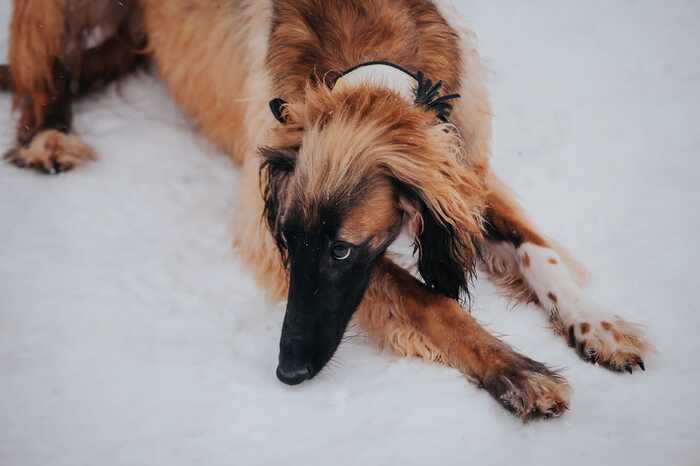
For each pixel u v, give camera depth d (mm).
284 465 1846
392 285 2008
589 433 1886
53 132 2285
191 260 2143
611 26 2631
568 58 2549
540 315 2062
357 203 1879
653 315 2049
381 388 1939
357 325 2035
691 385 1951
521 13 2668
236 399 1926
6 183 2234
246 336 2021
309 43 2078
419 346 1980
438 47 2082
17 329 2010
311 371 1900
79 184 2242
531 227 2131
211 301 2078
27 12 2285
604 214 2215
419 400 1921
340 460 1850
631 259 2133
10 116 2379
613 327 1991
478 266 2145
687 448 1870
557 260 2078
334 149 1881
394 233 1931
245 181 2160
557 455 1860
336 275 1897
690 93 2457
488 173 2180
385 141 1888
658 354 1994
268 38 2141
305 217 1875
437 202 1905
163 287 2092
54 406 1915
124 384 1943
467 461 1853
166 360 1977
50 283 2080
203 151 2348
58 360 1972
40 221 2178
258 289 2104
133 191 2242
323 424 1894
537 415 1898
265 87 2121
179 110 2424
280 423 1896
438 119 1948
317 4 2096
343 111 1901
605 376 1965
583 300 2029
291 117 1935
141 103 2428
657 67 2521
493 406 1915
